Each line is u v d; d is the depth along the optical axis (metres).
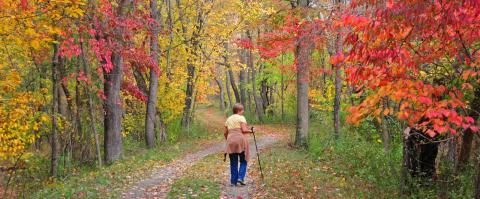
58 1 8.00
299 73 16.95
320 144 15.92
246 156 9.99
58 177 13.62
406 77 5.39
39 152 15.19
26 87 16.03
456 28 5.00
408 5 4.64
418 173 8.97
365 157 12.59
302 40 14.41
